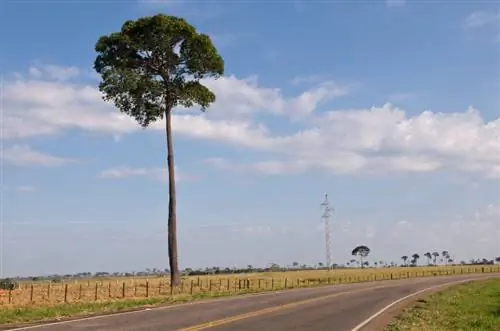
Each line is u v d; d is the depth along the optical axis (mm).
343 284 58688
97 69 44188
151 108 45000
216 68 45156
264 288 50000
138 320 21172
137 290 43750
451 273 102625
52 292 40781
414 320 22906
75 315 23359
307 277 89875
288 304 29812
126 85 42719
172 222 44781
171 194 44938
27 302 32531
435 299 34844
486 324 22266
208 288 48750
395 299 34500
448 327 21062
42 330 18125
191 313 24125
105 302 31141
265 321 21641
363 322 22078
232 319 21969
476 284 55719
